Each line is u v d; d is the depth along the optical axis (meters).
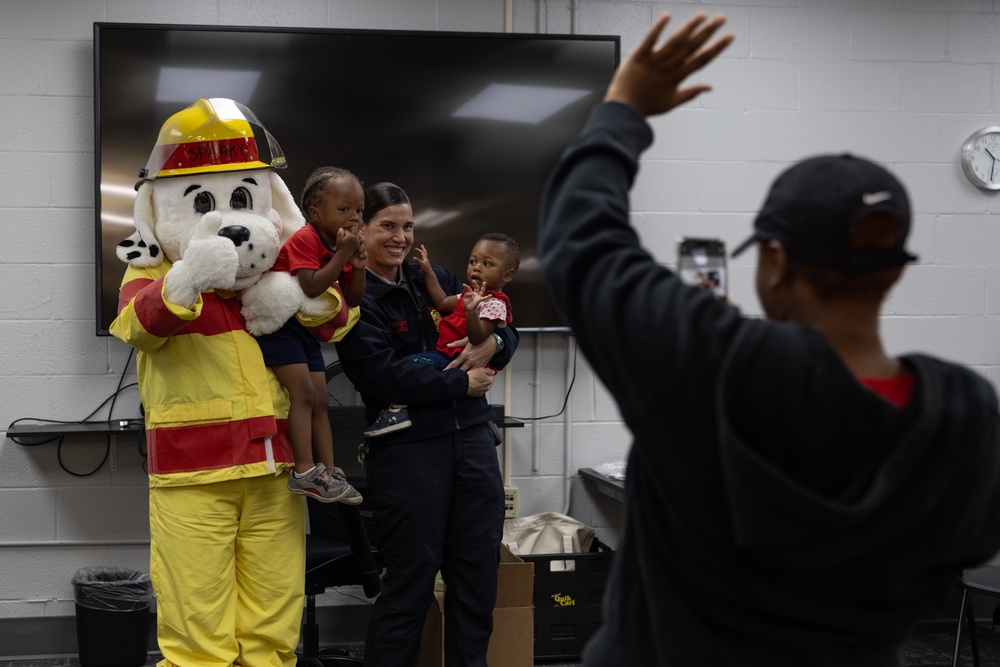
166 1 3.57
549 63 3.69
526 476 3.84
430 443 2.58
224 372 2.35
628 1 3.85
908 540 0.79
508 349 2.72
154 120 3.46
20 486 3.53
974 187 4.00
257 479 2.42
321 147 3.57
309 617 3.07
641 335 0.80
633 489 0.90
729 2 3.89
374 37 3.59
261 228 2.33
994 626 3.62
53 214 3.52
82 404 3.54
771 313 0.88
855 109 3.96
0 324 3.49
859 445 0.77
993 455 0.81
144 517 3.59
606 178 0.90
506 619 3.04
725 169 3.90
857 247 0.81
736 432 0.77
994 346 4.01
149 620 3.49
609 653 0.91
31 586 3.54
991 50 4.00
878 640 0.83
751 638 0.82
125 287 2.38
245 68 3.52
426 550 2.54
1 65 3.48
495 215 3.68
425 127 3.63
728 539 0.80
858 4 3.95
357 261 2.43
